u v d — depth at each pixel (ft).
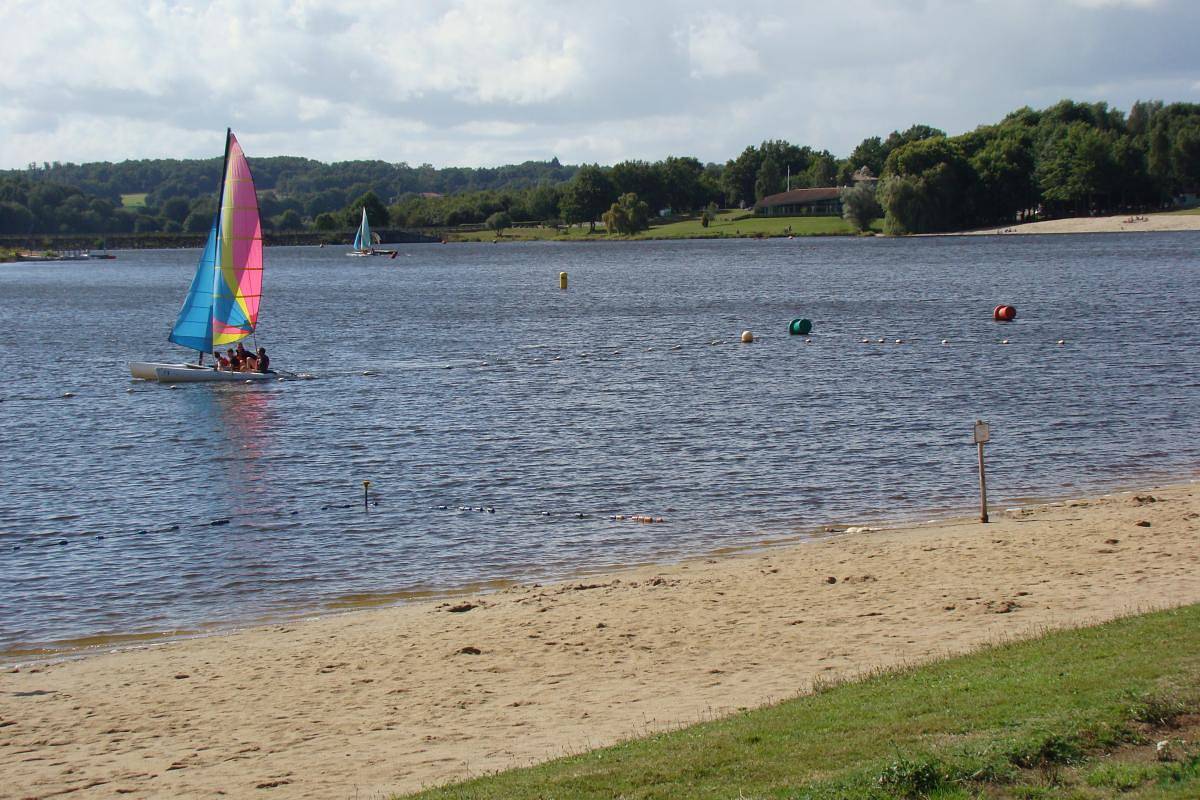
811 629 71.10
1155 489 111.65
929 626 69.46
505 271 595.47
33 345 279.49
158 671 70.69
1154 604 68.64
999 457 130.82
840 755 44.96
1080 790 39.52
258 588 91.40
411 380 206.69
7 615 85.46
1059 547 87.10
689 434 148.56
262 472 133.90
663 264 609.42
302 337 285.64
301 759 54.95
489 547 101.30
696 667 65.46
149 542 105.19
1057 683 50.34
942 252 609.83
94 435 158.71
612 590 83.92
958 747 43.34
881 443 139.74
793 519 107.55
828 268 520.42
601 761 48.06
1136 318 273.33
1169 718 44.60
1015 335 248.32
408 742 56.44
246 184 213.66
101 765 55.67
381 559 98.48
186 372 211.41
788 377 197.88
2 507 118.62
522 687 64.18
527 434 152.15
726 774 44.37
